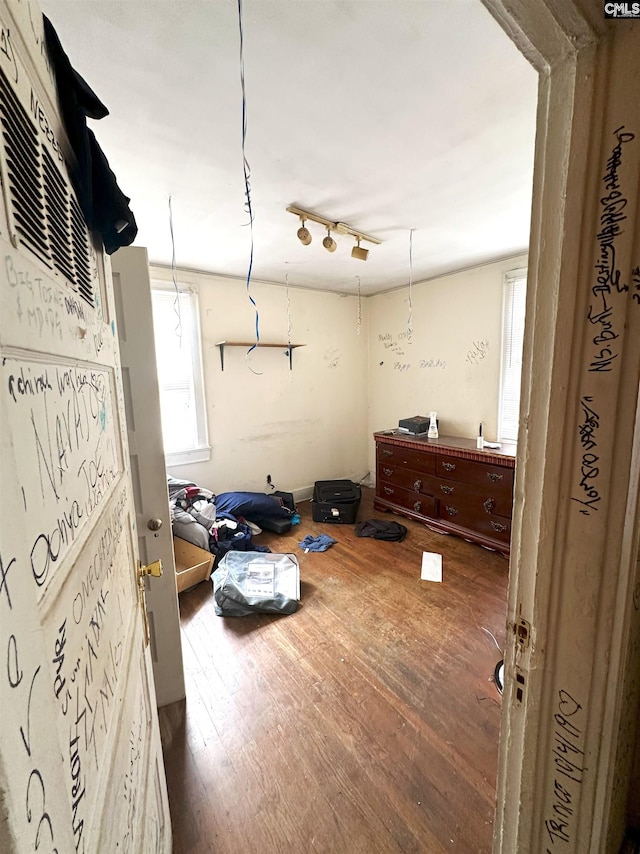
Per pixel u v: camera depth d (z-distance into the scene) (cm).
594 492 48
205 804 117
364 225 218
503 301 299
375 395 425
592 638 51
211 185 168
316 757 131
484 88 113
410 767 126
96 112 62
